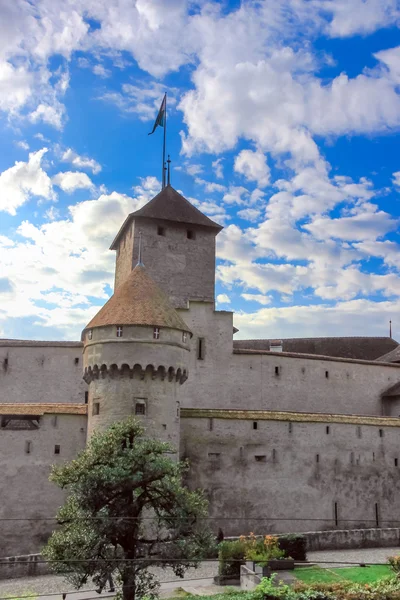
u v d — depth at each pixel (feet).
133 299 145.48
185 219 205.98
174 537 95.30
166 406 140.05
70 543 89.20
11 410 142.51
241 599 93.61
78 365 178.50
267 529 154.51
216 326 189.57
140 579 93.09
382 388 207.62
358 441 169.89
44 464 140.67
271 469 158.92
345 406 199.72
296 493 159.33
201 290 204.95
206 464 154.40
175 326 143.74
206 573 122.93
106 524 91.04
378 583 99.14
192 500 97.45
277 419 162.81
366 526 164.25
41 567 122.62
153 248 202.28
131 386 138.10
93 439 102.58
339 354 242.58
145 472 94.79
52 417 144.05
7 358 178.19
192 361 184.24
